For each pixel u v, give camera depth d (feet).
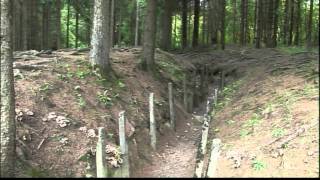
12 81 28.12
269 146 32.99
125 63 61.05
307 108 37.96
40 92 39.27
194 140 48.06
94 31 50.14
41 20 112.37
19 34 91.15
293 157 30.66
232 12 160.25
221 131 42.29
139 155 38.91
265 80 56.65
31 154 31.99
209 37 157.58
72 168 32.55
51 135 34.73
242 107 47.42
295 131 33.81
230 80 76.48
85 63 50.29
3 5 27.25
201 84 72.43
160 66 69.26
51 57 53.21
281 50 93.20
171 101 50.98
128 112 44.75
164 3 115.14
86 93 43.27
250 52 98.58
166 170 37.70
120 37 138.72
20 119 34.45
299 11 123.24
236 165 31.96
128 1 131.54
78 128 36.78
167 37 115.24
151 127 42.57
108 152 34.04
